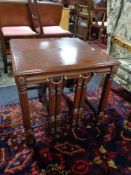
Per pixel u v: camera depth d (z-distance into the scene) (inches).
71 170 40.6
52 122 46.3
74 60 40.9
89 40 130.7
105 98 49.1
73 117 49.2
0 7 77.7
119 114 60.2
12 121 53.6
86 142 48.3
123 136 51.2
